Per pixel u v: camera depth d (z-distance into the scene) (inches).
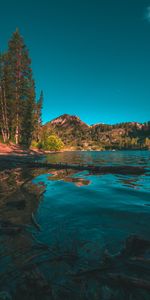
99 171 655.8
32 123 1968.5
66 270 123.6
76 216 225.8
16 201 279.9
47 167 770.2
